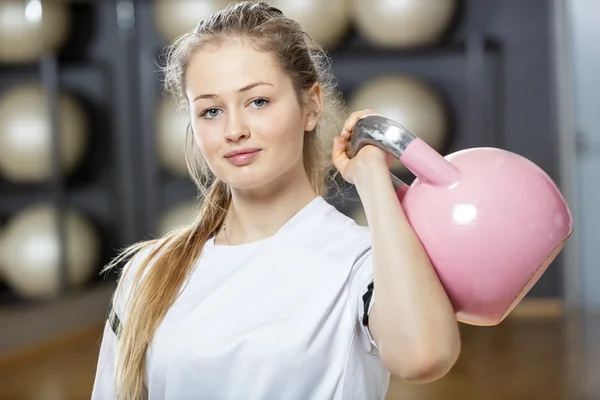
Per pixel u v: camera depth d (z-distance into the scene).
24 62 5.27
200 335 1.33
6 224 5.40
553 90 6.01
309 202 1.42
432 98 5.71
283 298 1.32
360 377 1.30
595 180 6.00
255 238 1.41
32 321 5.13
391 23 5.73
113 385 1.48
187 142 1.58
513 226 1.14
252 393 1.29
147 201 6.26
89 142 5.86
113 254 6.38
